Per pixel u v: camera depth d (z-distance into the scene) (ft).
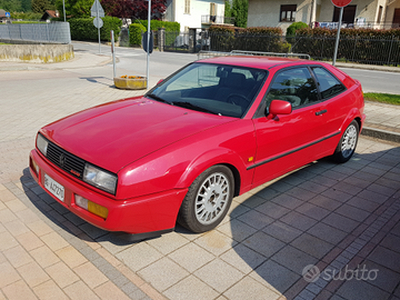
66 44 64.69
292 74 13.35
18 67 48.19
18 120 22.67
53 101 28.96
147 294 8.20
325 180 14.98
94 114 11.69
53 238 10.24
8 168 14.87
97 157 9.08
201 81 13.34
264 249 10.11
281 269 9.28
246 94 11.93
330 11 103.35
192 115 11.30
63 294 8.12
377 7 96.07
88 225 10.98
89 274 8.80
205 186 10.17
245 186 11.60
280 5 104.47
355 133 16.88
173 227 9.70
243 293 8.37
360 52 78.02
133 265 9.21
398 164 17.04
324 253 10.03
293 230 11.14
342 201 13.19
